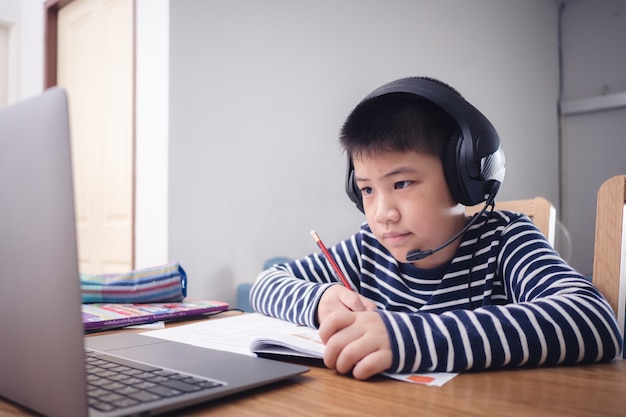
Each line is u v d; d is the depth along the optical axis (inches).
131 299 37.4
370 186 29.3
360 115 28.6
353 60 99.1
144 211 78.9
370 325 20.2
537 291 25.6
